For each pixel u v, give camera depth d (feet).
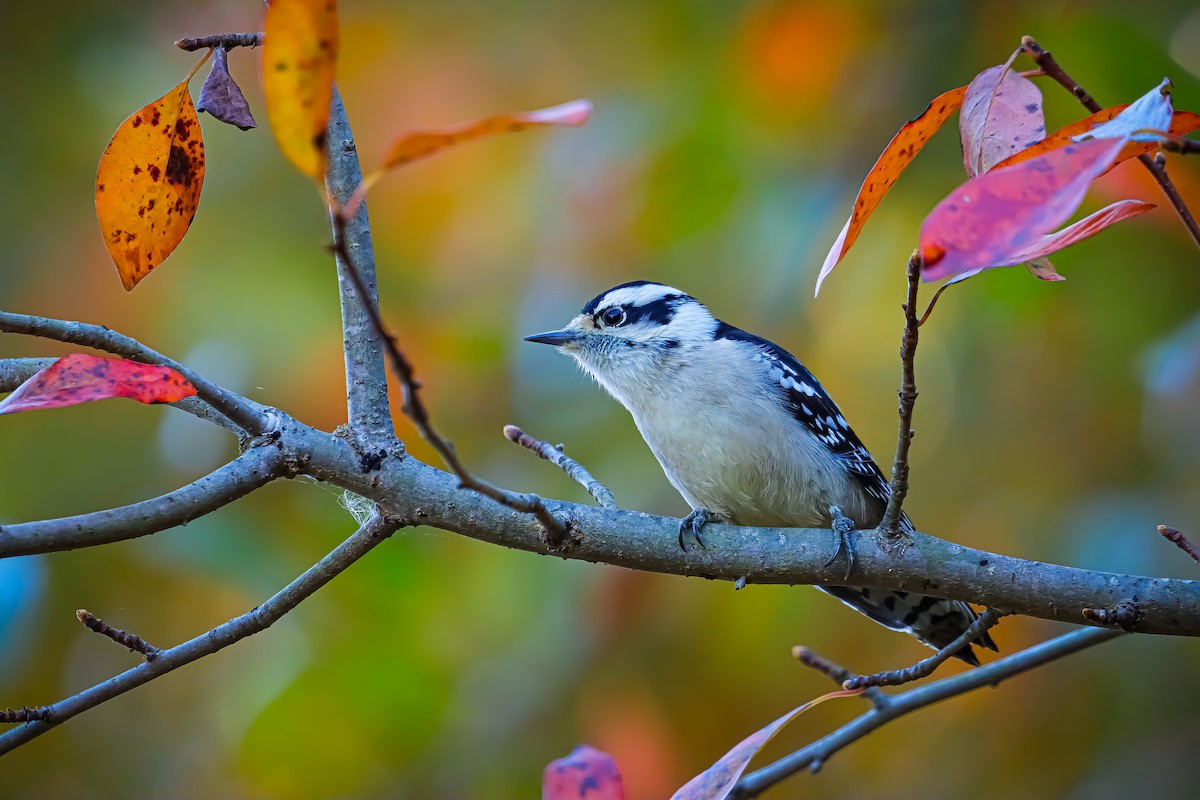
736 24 36.63
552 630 34.83
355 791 33.96
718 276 36.47
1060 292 35.12
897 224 35.88
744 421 28.45
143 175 18.81
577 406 37.52
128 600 35.91
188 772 35.65
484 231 37.65
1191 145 13.92
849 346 38.27
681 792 18.21
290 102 13.71
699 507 29.99
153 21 41.37
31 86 41.11
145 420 37.37
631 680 34.65
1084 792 34.58
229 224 40.16
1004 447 37.65
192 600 35.99
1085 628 24.34
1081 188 13.75
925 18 35.27
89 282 39.34
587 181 36.58
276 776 33.94
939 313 37.04
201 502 19.16
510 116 13.29
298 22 13.48
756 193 35.70
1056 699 35.58
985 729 35.86
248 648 35.91
